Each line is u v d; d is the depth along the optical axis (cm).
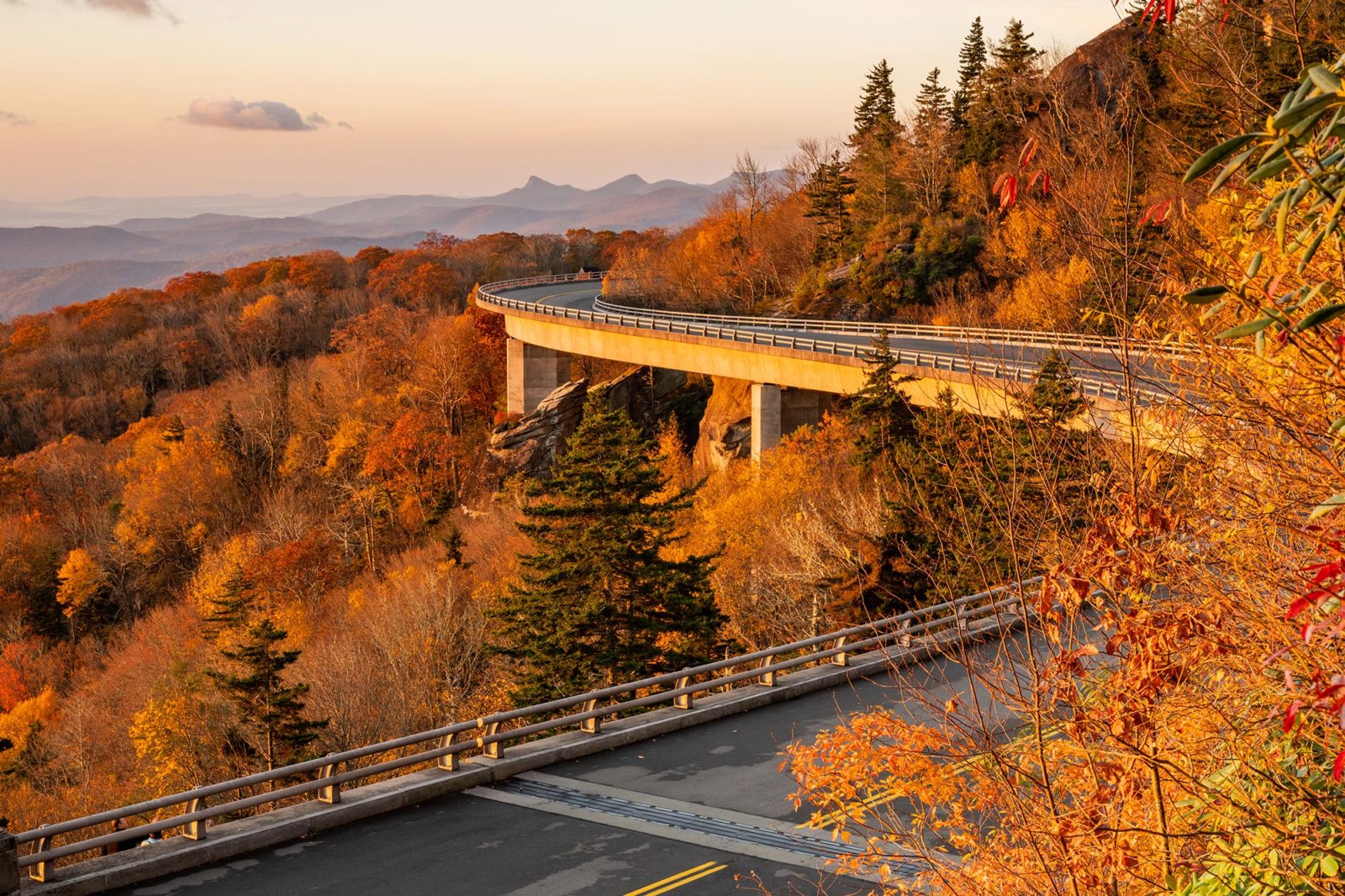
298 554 7544
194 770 4466
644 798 1493
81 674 8050
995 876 738
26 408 13612
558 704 1662
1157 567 598
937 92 8706
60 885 1206
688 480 7681
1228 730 602
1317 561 527
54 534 9719
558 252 18900
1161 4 480
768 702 1875
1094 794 642
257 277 17838
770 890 1210
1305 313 444
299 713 4559
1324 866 516
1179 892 590
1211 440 584
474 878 1265
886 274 7750
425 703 4572
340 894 1228
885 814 1371
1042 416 710
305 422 10875
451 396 10638
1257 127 513
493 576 6091
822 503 4528
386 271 17000
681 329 6931
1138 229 566
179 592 8925
